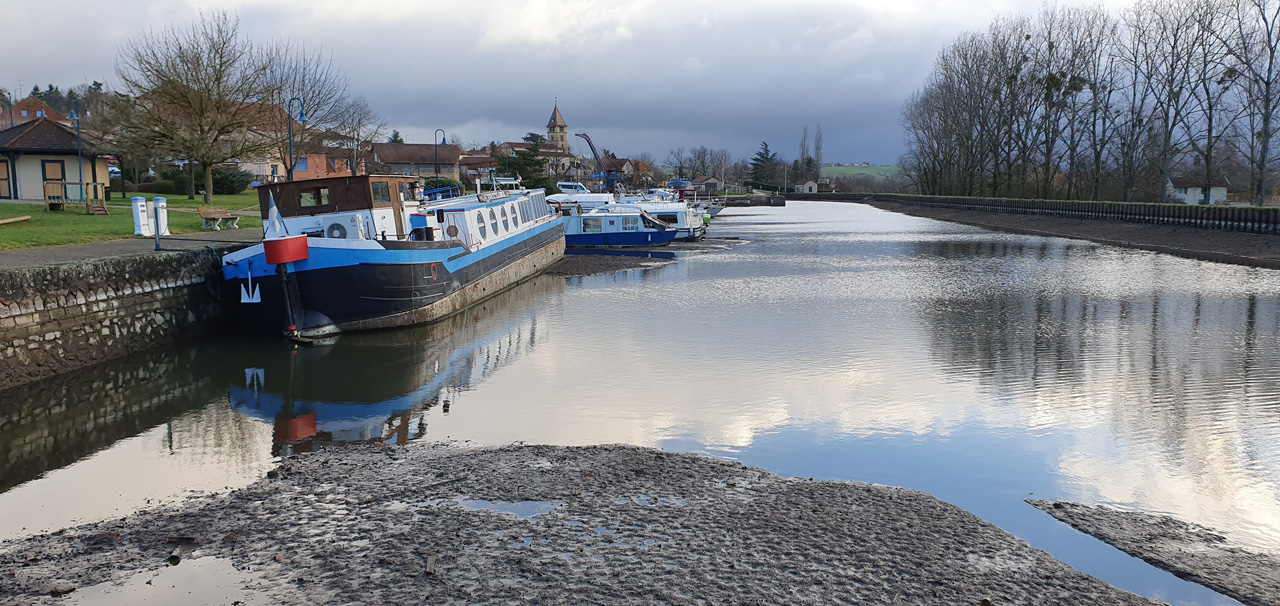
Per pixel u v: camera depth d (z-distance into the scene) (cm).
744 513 920
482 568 763
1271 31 5734
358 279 2120
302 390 1642
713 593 716
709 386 1656
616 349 2048
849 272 3847
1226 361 1869
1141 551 867
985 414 1444
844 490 1023
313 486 1024
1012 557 816
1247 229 4903
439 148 11544
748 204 14712
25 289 1566
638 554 797
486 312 2664
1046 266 4069
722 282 3484
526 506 938
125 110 4394
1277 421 1393
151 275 1941
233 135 4728
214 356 1948
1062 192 9544
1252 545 895
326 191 2339
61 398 1568
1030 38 9188
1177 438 1304
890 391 1609
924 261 4375
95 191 4019
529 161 10050
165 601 713
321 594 718
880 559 798
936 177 12762
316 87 5191
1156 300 2845
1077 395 1573
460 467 1098
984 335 2212
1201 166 7419
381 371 1811
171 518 925
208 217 2958
